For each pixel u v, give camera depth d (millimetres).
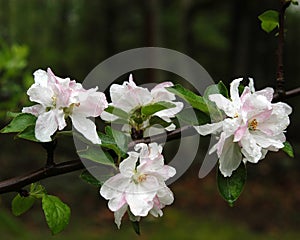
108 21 5887
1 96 1379
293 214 3350
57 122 520
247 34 5410
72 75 5727
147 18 4531
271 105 553
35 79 537
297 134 4977
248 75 5445
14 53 1475
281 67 601
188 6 5211
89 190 3363
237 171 542
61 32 6047
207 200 3498
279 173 4121
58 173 533
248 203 3518
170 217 3043
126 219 2945
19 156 3881
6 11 4496
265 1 5270
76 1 6129
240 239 2873
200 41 5789
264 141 546
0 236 2131
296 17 5414
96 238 2715
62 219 531
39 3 6000
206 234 2883
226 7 5613
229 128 531
